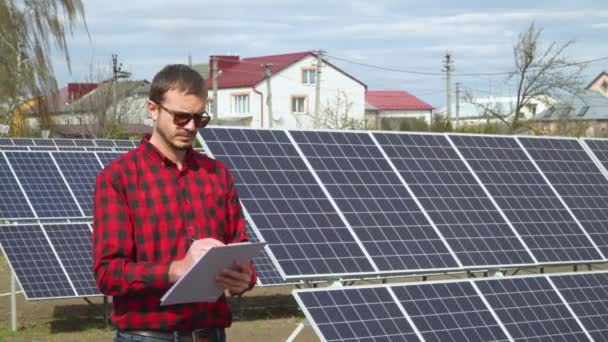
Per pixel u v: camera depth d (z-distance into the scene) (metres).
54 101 44.81
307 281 13.05
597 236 15.93
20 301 21.41
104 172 5.62
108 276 5.38
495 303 12.37
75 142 34.94
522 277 13.16
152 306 5.52
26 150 24.98
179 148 5.61
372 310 11.27
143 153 5.69
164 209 5.59
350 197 14.21
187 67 5.64
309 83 83.88
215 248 5.12
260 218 13.16
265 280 18.64
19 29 42.62
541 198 16.19
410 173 15.30
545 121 58.25
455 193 15.30
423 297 11.87
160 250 5.56
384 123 59.38
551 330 12.37
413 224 14.27
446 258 13.89
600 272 14.05
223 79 83.56
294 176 14.13
